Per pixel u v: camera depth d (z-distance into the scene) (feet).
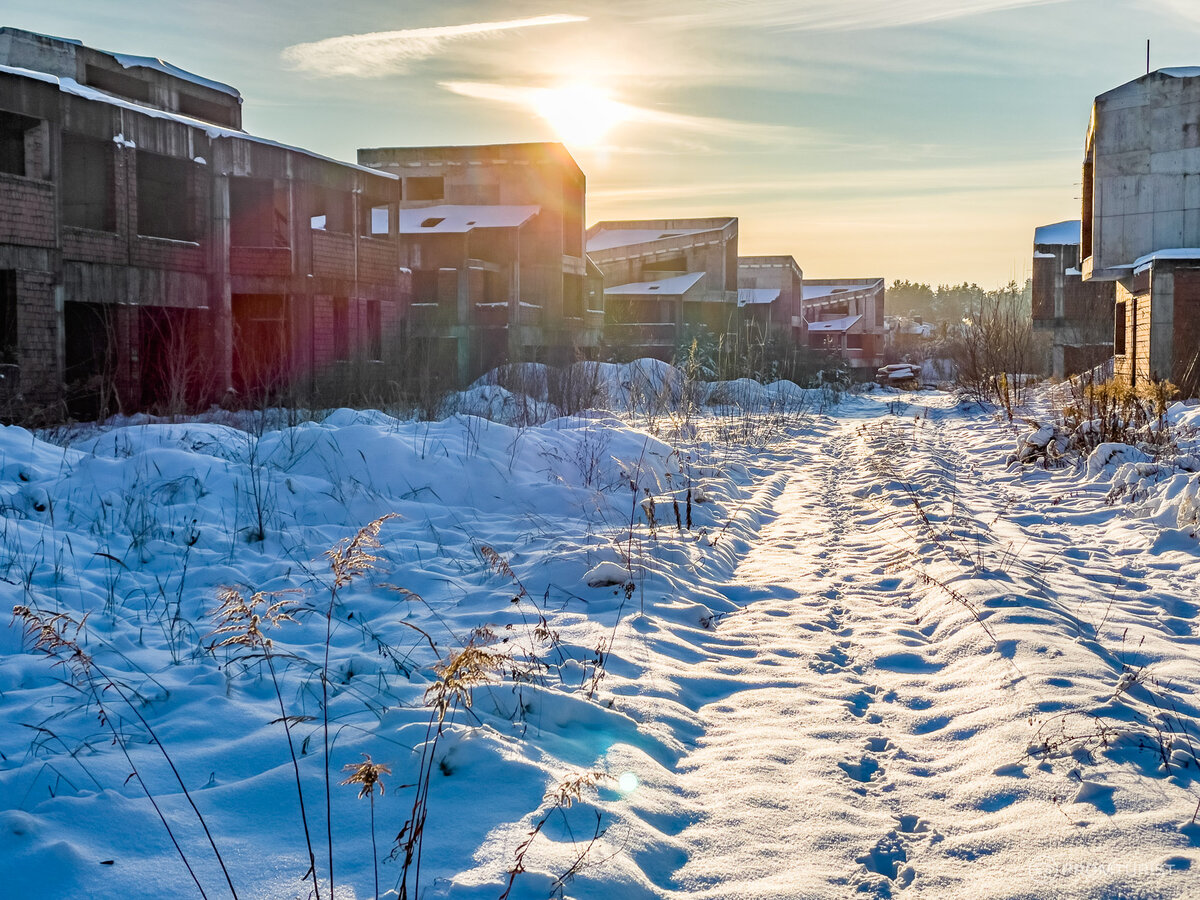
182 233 86.17
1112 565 27.30
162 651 18.58
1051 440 45.98
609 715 15.30
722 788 13.51
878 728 15.93
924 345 299.99
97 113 71.26
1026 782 13.33
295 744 13.69
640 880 10.59
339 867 10.59
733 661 19.44
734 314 200.13
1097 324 131.85
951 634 20.58
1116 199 83.30
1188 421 48.49
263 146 86.89
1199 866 10.82
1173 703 16.37
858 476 46.09
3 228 63.16
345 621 21.16
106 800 11.49
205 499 30.76
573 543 27.81
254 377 86.79
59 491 30.55
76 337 77.15
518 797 12.17
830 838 11.95
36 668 17.17
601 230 214.07
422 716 14.28
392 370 91.81
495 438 39.83
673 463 43.50
